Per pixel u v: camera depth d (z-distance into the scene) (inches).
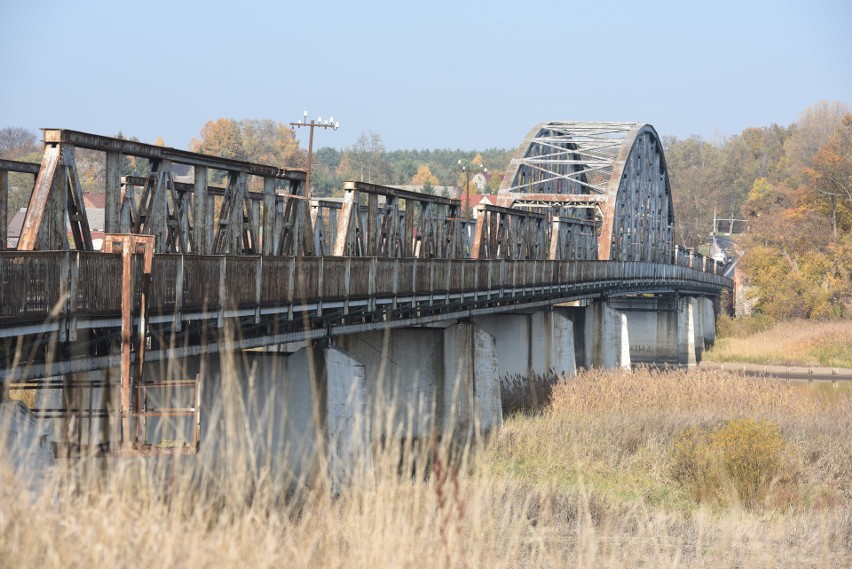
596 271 4259.4
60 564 523.5
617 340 4512.8
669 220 6771.7
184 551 563.5
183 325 1405.0
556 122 5644.7
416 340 2687.0
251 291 1563.7
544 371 3654.0
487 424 2652.6
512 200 5147.6
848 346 6127.0
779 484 1973.4
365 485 700.7
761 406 3166.8
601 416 2770.7
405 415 2576.3
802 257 7780.5
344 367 1909.4
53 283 1067.3
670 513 1788.9
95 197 6525.6
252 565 576.7
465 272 2645.2
